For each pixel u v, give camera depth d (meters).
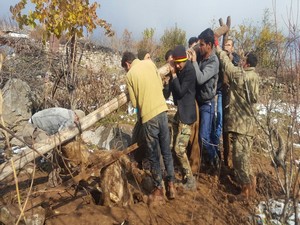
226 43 5.69
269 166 5.65
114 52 9.84
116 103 4.70
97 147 6.35
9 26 7.54
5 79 7.40
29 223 3.54
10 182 4.73
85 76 7.75
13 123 6.57
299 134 3.81
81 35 6.27
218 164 5.68
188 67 4.76
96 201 4.33
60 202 4.11
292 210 3.93
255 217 4.22
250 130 4.80
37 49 7.33
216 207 4.52
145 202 4.35
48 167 5.00
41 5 5.92
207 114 5.31
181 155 4.88
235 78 4.83
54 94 7.02
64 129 4.39
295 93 3.56
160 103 4.34
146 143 4.42
